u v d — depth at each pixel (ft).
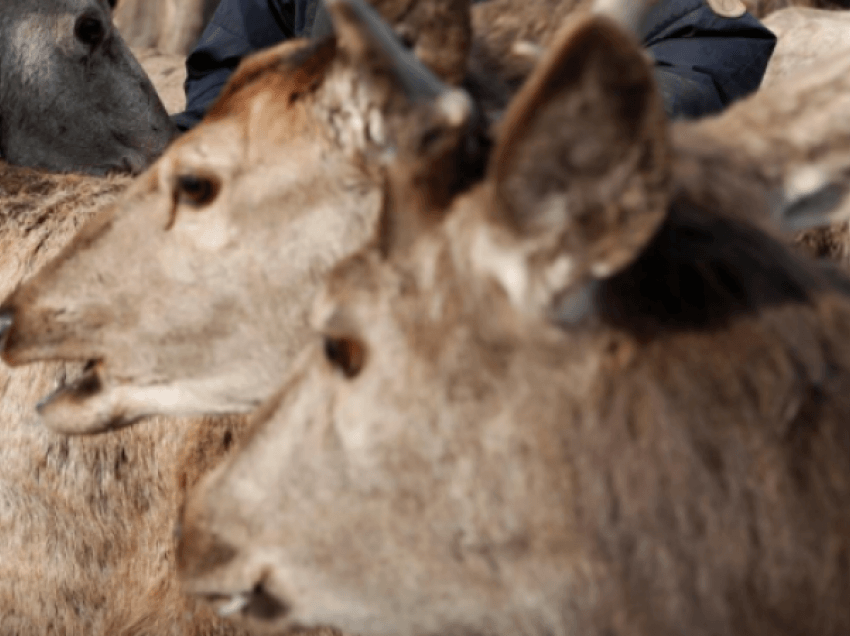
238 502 5.01
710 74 9.82
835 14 16.62
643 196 3.75
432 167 4.39
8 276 8.87
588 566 4.50
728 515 4.38
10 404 8.54
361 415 4.63
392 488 4.66
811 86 4.95
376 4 5.42
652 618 4.50
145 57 23.49
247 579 5.04
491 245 4.16
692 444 4.35
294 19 12.01
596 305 4.26
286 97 5.89
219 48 12.26
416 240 4.49
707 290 4.41
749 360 4.36
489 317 4.35
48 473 8.50
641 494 4.39
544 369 4.36
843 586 4.52
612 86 3.59
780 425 4.37
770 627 4.49
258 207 5.94
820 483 4.43
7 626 8.75
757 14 20.48
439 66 5.41
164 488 8.38
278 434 4.91
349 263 4.64
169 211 6.17
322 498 4.79
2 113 13.05
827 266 5.08
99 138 13.12
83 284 6.40
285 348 6.17
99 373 6.65
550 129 3.73
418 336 4.48
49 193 9.29
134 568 8.47
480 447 4.49
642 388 4.35
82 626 8.61
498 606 4.73
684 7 10.16
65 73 12.90
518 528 4.54
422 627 4.92
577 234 3.89
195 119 12.63
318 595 4.97
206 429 8.22
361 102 5.53
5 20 12.86
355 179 5.77
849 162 4.74
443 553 4.68
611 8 5.49
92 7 12.92
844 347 4.50
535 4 6.12
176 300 6.23
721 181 4.68
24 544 8.59
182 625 8.25
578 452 4.40
